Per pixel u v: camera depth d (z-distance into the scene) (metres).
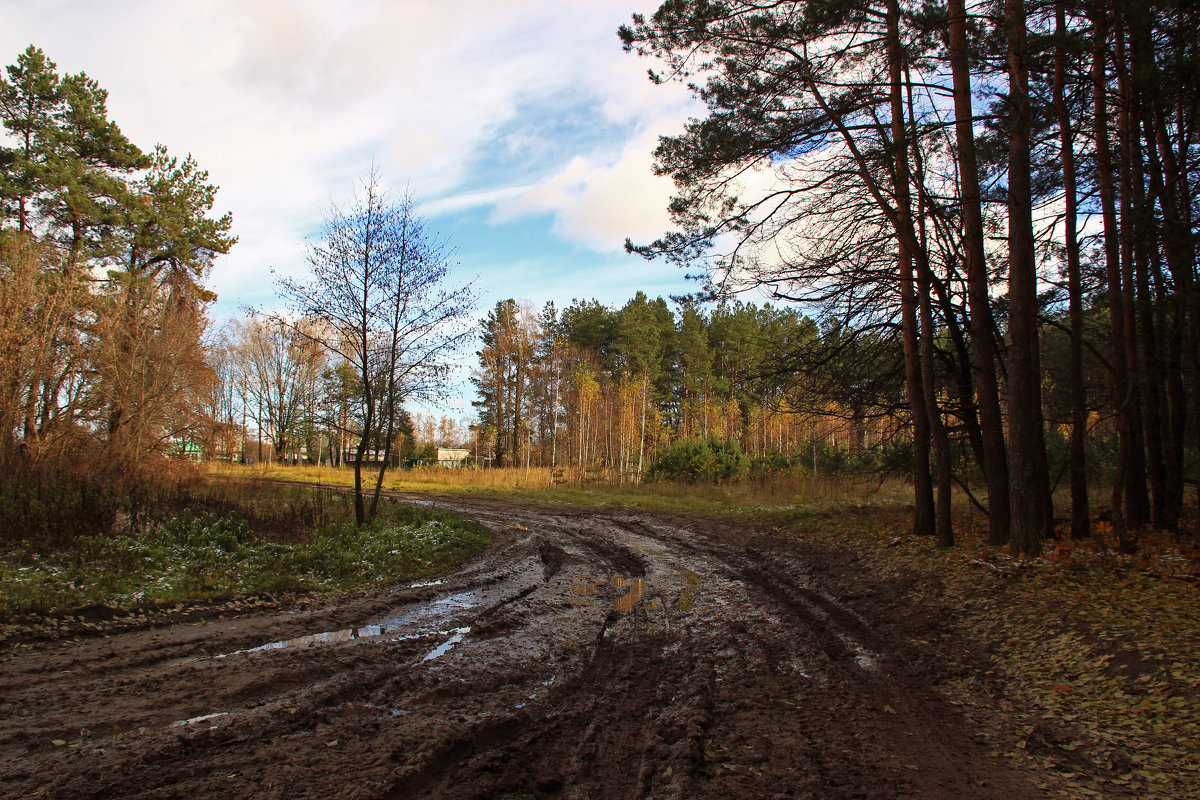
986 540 12.33
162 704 5.28
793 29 11.88
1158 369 11.94
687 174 13.30
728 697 5.98
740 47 12.77
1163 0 8.83
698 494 30.02
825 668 6.84
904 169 12.07
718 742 4.95
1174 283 11.41
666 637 8.09
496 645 7.60
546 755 4.68
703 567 13.25
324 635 7.81
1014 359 10.46
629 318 53.47
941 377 15.51
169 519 12.70
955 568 10.16
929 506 13.88
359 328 16.14
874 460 23.53
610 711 5.59
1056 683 6.04
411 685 6.11
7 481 12.55
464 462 54.81
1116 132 11.60
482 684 6.20
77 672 5.95
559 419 50.19
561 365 48.09
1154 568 8.81
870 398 15.90
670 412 59.44
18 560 9.30
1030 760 4.70
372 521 16.25
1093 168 12.23
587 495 30.64
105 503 11.80
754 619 8.94
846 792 4.17
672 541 17.00
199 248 26.83
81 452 18.52
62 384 19.53
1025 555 10.08
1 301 16.84
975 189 12.06
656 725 5.25
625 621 8.88
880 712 5.64
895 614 8.83
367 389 16.22
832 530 15.98
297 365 52.75
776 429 50.66
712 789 4.17
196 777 4.04
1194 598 7.36
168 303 22.64
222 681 5.87
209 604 8.79
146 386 20.80
